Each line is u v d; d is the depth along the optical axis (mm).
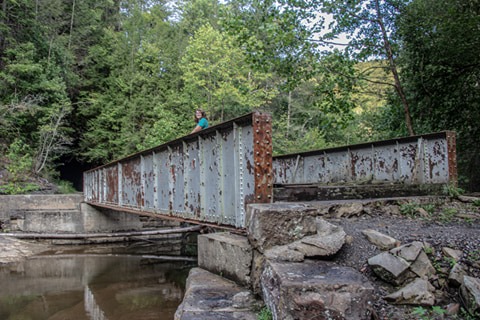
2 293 6629
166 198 6480
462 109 10117
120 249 11883
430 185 6375
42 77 20734
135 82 25469
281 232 3340
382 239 3438
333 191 6238
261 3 9781
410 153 7258
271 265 2898
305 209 3465
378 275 3008
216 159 4695
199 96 22297
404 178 7363
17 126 20531
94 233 12773
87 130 26344
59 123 20859
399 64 11312
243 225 3977
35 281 7570
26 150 20188
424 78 10305
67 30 27125
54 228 12836
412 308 2656
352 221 4367
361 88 11352
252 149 3848
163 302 5977
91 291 6750
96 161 27203
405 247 3109
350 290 2430
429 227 4020
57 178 23031
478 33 8828
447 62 9727
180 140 5777
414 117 11195
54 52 23109
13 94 19938
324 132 24531
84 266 9180
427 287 2787
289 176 11070
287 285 2422
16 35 21578
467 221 4320
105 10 30828
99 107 25484
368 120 16734
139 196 8000
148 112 24484
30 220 12578
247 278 3527
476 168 10203
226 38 20281
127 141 24141
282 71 10734
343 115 10922
